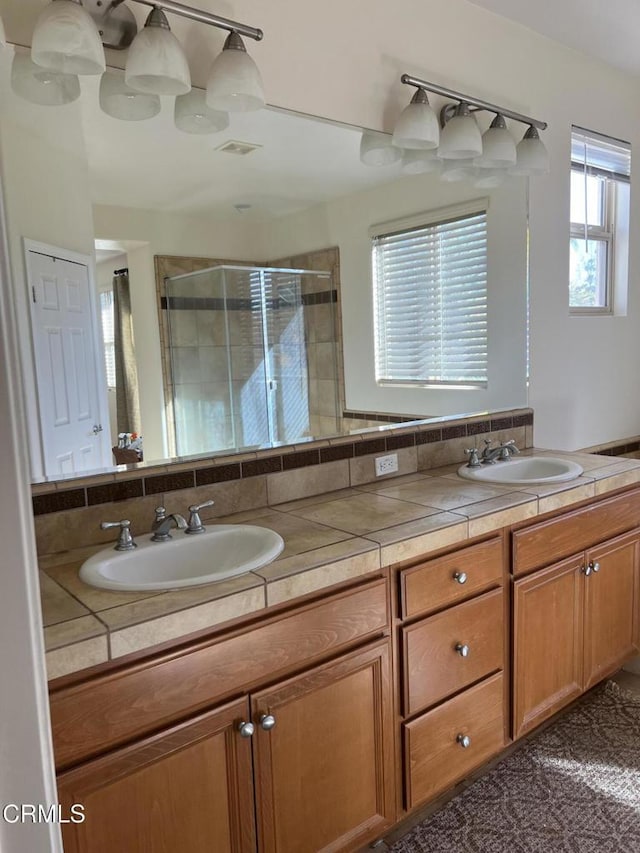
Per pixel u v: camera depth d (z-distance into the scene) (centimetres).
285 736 130
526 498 181
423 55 212
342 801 143
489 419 248
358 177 209
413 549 149
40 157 142
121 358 162
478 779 187
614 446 305
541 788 182
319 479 196
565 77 262
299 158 194
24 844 47
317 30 184
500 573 177
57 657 98
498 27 234
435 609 160
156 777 112
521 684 185
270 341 194
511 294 253
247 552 150
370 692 147
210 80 151
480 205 239
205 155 175
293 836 134
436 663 160
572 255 282
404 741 155
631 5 226
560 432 279
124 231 161
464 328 240
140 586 120
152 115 163
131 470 160
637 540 226
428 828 169
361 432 212
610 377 300
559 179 265
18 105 138
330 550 139
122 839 109
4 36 133
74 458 152
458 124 205
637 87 297
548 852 159
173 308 171
